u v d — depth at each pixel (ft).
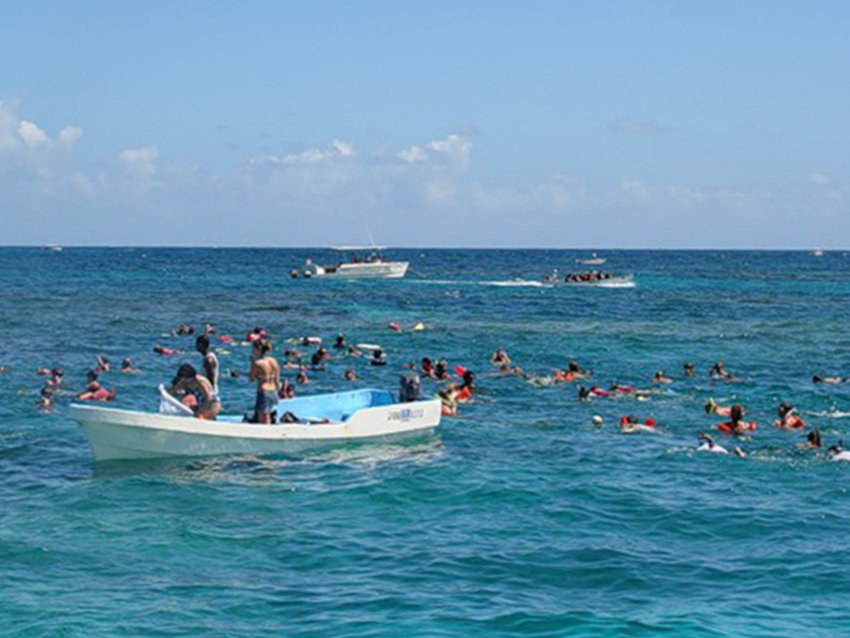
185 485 60.08
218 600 40.52
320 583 42.88
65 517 52.60
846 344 156.15
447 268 546.26
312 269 370.53
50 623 37.58
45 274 389.60
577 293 296.10
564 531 51.39
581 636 36.76
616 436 79.15
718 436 79.36
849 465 68.08
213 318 191.11
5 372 110.83
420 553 47.29
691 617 38.86
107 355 129.80
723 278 433.48
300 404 79.36
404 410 76.23
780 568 45.50
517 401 97.81
